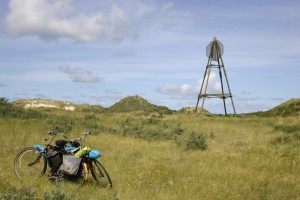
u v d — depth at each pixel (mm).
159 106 52438
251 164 13023
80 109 50812
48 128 20141
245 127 31219
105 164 12414
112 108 52688
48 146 9664
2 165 10781
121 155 14398
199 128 29656
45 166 9719
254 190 9672
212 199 8680
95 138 18344
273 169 12500
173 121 35375
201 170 11500
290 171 12477
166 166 11867
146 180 10180
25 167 10055
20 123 20297
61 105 50875
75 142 9672
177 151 16219
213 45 46781
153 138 20953
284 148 16484
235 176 10867
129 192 8727
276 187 10133
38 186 8562
